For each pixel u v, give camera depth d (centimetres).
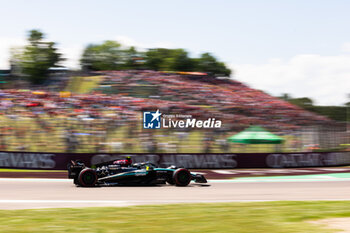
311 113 6969
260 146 4103
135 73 8538
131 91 7588
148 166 2033
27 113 4809
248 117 6838
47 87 7844
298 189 2005
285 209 1316
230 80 9456
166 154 3042
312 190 1972
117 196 1648
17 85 7656
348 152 3559
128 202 1499
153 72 8750
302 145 3912
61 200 1536
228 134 4131
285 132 4528
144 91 7619
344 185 2197
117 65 11775
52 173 2666
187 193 1781
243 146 3953
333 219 1125
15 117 4594
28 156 2853
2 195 1664
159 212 1234
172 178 2031
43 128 4178
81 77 8444
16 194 1695
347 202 1513
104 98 6162
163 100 7119
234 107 7294
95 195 1673
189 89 8006
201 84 8600
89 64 11544
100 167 1992
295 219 1120
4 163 2822
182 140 3959
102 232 934
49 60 8962
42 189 1867
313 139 3891
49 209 1286
